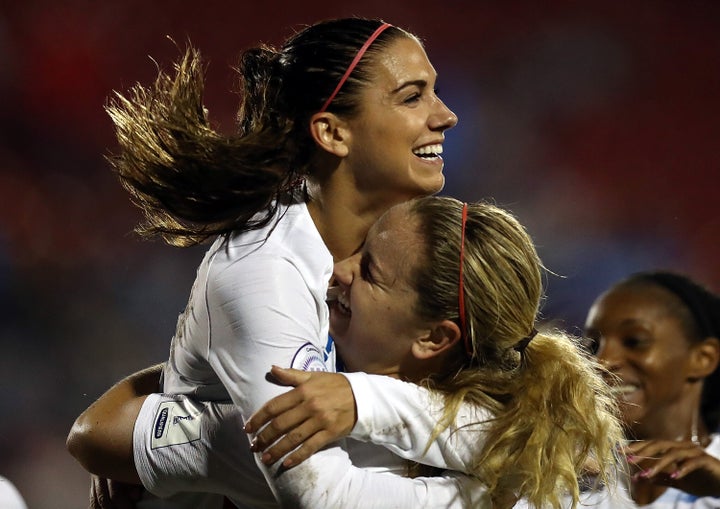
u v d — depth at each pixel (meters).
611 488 9.24
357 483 7.45
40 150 39.22
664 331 10.84
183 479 8.01
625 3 45.53
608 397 9.54
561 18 45.66
